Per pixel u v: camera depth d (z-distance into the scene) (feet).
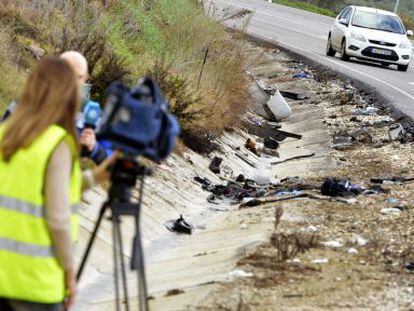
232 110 171.73
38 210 40.60
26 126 40.57
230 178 139.74
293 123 201.26
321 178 136.36
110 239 87.92
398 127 169.37
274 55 279.08
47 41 121.49
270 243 85.71
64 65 41.34
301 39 326.65
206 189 125.70
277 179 146.82
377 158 152.05
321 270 76.28
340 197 112.68
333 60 267.80
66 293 42.70
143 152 43.57
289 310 64.28
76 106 41.86
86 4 142.31
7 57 107.14
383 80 234.58
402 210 103.65
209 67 169.07
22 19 121.39
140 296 48.62
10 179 40.65
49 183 40.60
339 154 160.45
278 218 90.38
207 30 185.47
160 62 144.25
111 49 134.00
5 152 40.68
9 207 40.65
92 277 78.48
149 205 104.94
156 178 114.73
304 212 102.58
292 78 243.40
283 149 177.17
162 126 43.83
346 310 64.54
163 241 96.73
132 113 42.93
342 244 86.94
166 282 78.02
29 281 40.86
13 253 40.73
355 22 267.59
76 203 42.52
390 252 83.87
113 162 45.98
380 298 67.92
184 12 187.73
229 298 67.77
